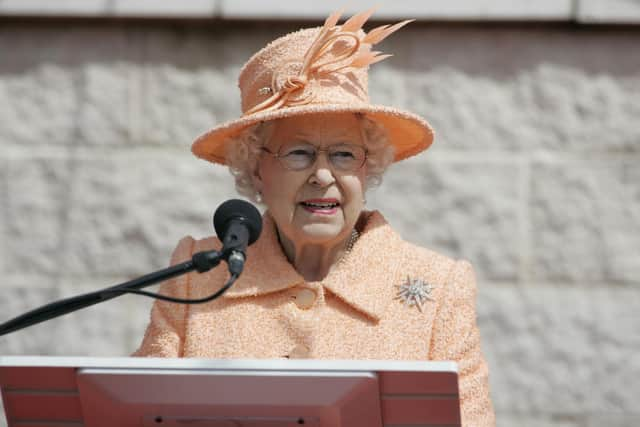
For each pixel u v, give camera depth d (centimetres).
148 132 1972
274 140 1265
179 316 1253
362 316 1240
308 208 1246
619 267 1898
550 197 1916
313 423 934
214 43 1981
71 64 1991
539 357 1889
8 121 1988
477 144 1930
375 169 1305
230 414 938
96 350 1938
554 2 1922
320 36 1247
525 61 1942
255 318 1243
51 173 1970
